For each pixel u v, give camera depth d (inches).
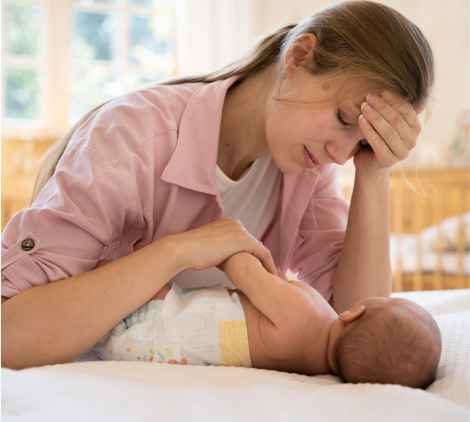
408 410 24.1
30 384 24.9
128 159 33.9
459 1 123.9
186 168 37.3
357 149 40.6
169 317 32.9
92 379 26.0
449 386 28.4
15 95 116.9
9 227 32.2
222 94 39.8
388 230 45.7
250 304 34.2
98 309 29.6
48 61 117.7
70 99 120.1
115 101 38.6
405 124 36.8
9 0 115.2
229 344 32.7
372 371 30.2
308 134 36.2
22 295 29.5
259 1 118.4
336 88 35.2
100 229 32.5
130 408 23.8
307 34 37.1
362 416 23.9
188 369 29.5
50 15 117.4
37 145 110.3
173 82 44.1
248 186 45.9
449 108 123.6
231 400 25.0
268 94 40.0
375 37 35.0
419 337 30.6
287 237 48.6
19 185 100.0
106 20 122.0
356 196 45.4
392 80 35.0
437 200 104.2
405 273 105.7
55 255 31.2
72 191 32.6
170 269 31.9
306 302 33.3
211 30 118.3
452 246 106.7
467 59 124.3
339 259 48.3
